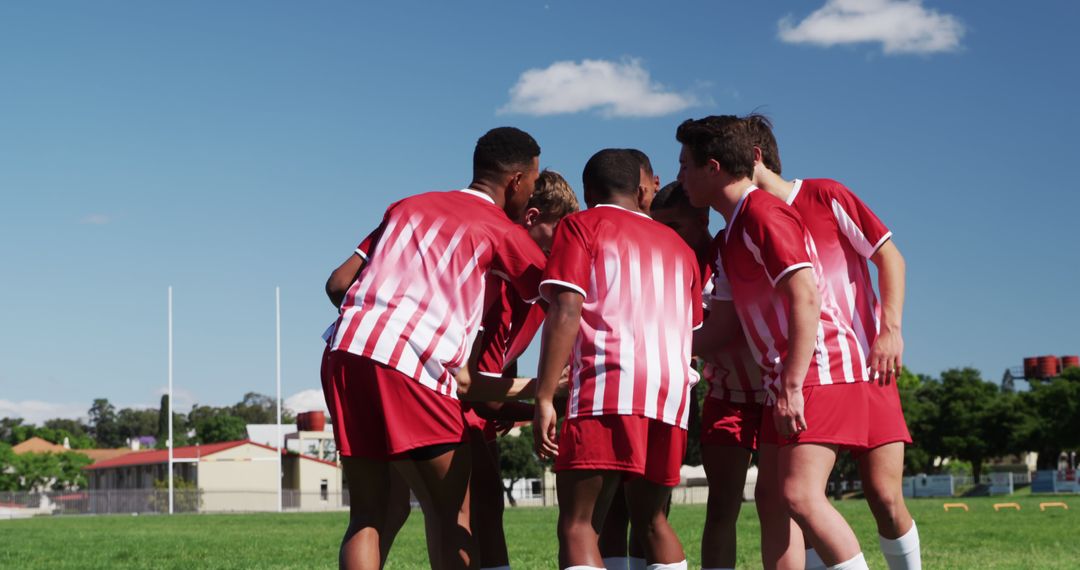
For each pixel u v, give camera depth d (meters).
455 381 4.55
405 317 4.45
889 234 4.65
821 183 4.77
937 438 80.69
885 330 4.61
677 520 20.86
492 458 5.46
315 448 100.19
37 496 67.06
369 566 4.40
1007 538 13.39
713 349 5.01
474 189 4.82
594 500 4.32
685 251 4.59
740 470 5.06
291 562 10.91
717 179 4.63
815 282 4.37
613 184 4.63
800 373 4.28
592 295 4.35
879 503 4.69
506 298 5.25
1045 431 77.12
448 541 4.50
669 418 4.35
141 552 13.27
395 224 4.61
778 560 4.76
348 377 4.50
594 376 4.30
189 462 82.62
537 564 9.61
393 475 5.41
